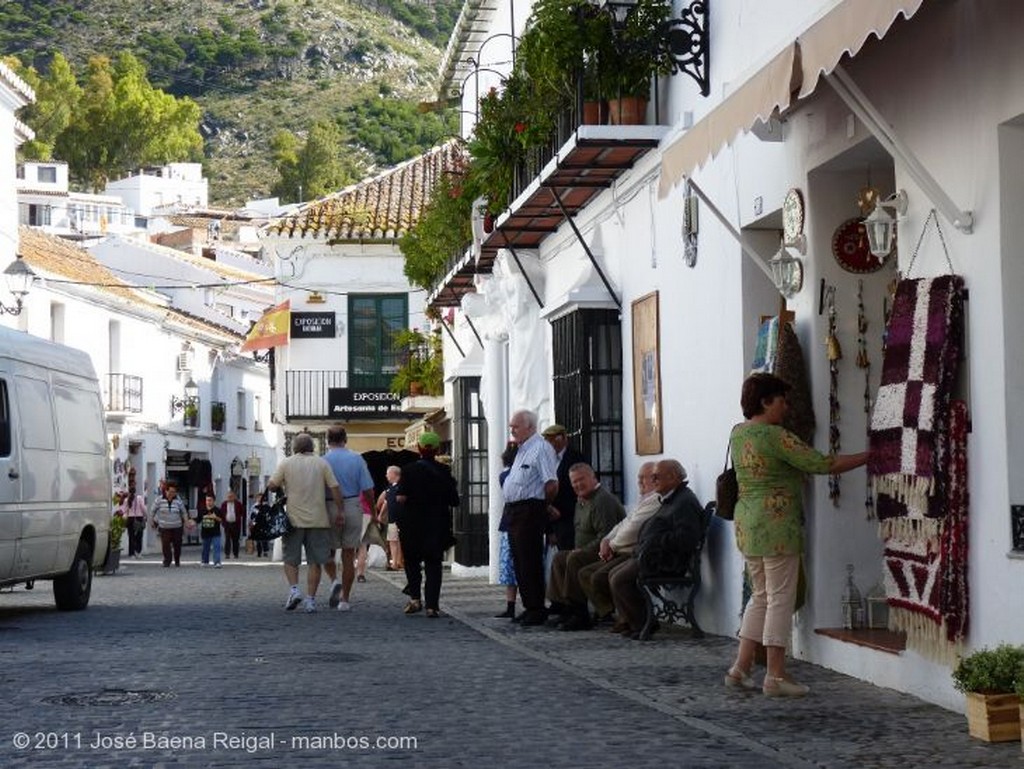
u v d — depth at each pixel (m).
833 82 9.80
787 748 8.67
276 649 14.05
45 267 49.28
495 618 17.58
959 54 9.73
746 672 11.08
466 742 8.88
